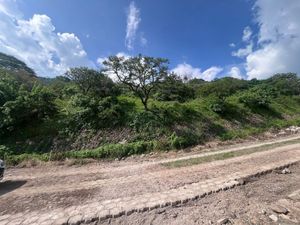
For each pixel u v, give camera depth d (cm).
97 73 2419
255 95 2656
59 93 2355
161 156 1147
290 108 2967
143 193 540
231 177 630
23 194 598
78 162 1041
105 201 501
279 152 977
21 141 1334
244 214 414
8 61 4462
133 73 1764
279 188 552
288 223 375
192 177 658
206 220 396
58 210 466
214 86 2452
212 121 1848
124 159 1119
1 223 416
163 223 393
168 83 1892
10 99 1497
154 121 1600
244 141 1525
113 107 1689
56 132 1423
